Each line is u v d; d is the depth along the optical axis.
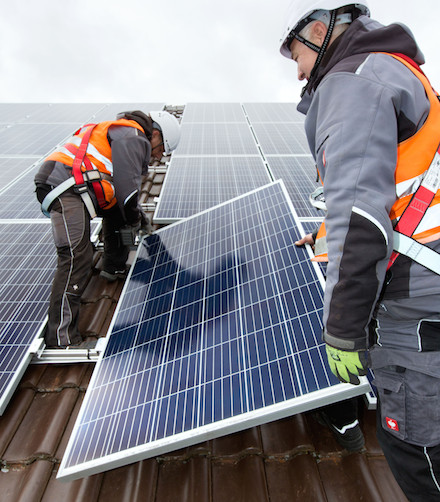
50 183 2.41
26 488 1.62
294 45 1.36
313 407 1.39
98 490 1.63
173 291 2.39
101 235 3.41
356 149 1.07
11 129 6.21
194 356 1.82
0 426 1.89
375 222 1.03
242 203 2.99
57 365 2.25
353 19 1.27
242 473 1.69
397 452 1.30
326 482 1.65
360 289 1.08
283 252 2.18
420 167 1.14
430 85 1.22
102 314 2.66
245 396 1.50
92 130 2.61
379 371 1.31
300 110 1.59
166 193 3.99
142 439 1.50
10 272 2.79
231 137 5.98
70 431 1.90
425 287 1.17
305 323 1.69
